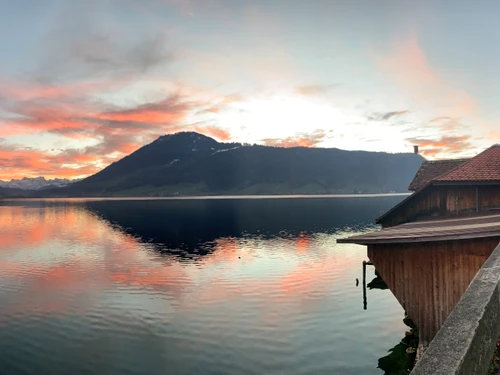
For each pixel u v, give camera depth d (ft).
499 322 7.71
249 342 79.66
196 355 74.28
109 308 104.53
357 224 332.39
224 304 106.93
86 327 90.17
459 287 42.34
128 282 135.54
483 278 8.61
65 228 336.70
